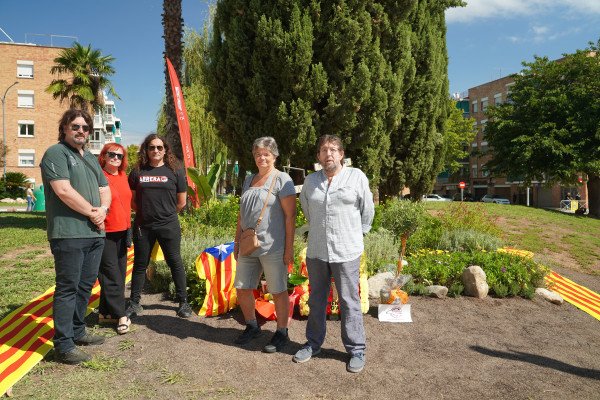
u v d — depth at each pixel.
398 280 4.40
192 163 9.59
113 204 3.60
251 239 3.23
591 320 5.11
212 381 2.85
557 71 22.97
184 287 4.19
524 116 23.38
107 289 3.60
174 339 3.57
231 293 4.29
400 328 4.11
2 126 31.47
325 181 3.20
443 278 5.45
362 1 9.84
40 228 10.45
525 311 5.08
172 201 4.04
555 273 8.05
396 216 5.67
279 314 3.44
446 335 4.00
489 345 3.82
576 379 3.19
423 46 12.19
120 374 2.93
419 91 12.05
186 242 5.34
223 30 10.73
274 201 3.30
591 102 21.27
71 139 3.09
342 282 3.12
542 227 13.15
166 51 10.29
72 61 22.89
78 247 3.07
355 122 10.11
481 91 47.28
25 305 4.30
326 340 3.67
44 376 2.87
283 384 2.84
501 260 6.05
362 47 10.02
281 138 10.30
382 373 3.08
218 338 3.63
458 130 38.91
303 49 9.47
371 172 10.98
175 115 10.27
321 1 9.83
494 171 26.00
